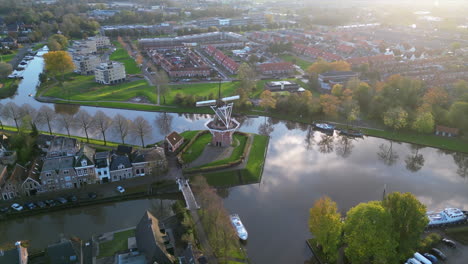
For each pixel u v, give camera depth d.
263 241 125.44
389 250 101.00
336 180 165.25
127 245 118.62
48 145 179.88
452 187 161.25
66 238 125.19
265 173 170.38
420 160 186.25
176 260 107.94
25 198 143.62
